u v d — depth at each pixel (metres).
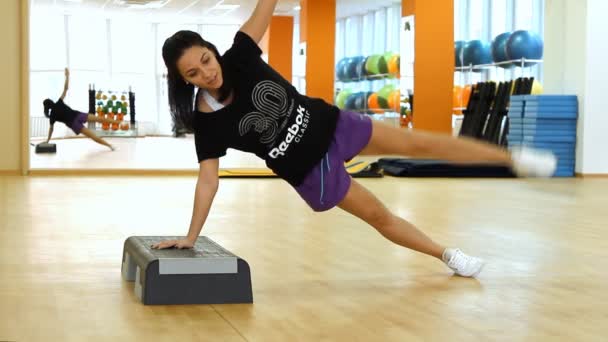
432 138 2.83
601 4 9.75
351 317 2.55
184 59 2.56
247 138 2.74
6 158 9.13
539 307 2.72
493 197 7.04
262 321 2.49
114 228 4.74
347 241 4.29
